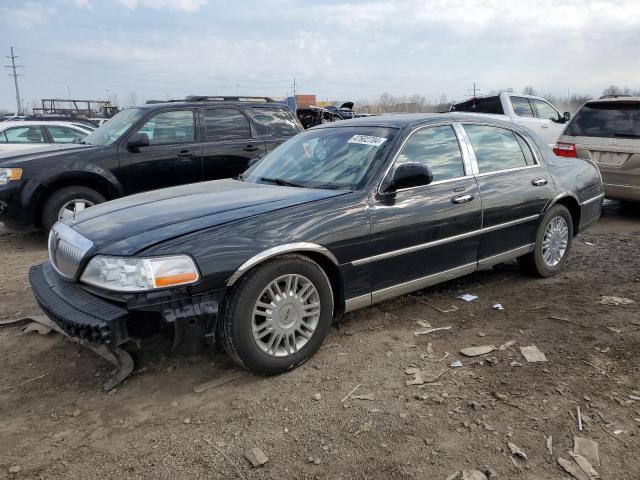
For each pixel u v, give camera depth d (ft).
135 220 11.43
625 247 21.63
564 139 27.81
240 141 26.89
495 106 43.91
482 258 15.39
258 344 11.05
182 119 25.66
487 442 9.15
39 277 12.34
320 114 59.93
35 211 22.93
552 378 11.14
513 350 12.46
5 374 11.96
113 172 23.84
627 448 8.94
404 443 9.18
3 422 10.18
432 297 16.05
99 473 8.67
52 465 8.90
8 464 8.95
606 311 14.71
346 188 13.05
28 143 37.63
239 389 11.05
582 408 10.07
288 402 10.53
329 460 8.82
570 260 19.92
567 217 18.03
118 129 25.03
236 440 9.40
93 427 9.93
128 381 11.46
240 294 10.71
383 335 13.39
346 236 12.12
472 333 13.47
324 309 11.99
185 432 9.67
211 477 8.51
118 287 10.05
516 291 16.61
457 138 15.15
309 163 14.78
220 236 10.66
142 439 9.52
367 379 11.30
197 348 10.59
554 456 8.77
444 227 14.03
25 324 14.62
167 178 25.16
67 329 10.27
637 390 10.65
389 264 13.10
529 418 9.78
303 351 11.75
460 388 10.85
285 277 11.28
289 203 11.96
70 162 23.03
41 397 11.00
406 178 12.67
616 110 26.35
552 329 13.61
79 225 11.93
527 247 16.79
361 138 14.51
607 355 12.10
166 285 10.00
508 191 15.71
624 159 25.53
